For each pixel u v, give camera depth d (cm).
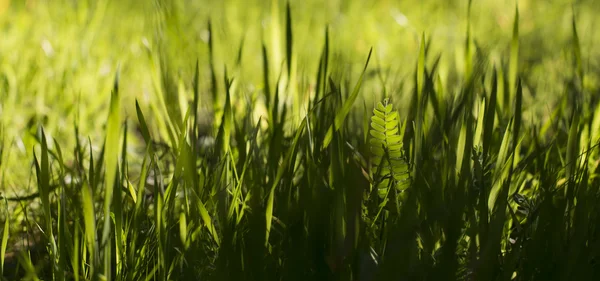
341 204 101
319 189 103
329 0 312
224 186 106
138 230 104
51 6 251
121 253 103
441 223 102
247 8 299
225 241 102
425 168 108
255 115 128
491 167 110
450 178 104
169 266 103
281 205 105
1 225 116
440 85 114
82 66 182
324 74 110
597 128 114
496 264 103
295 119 118
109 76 175
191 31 207
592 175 112
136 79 192
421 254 102
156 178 103
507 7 321
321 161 106
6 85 154
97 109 162
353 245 100
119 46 217
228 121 108
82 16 219
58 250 104
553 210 103
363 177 102
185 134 104
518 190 112
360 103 130
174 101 118
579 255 102
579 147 110
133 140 149
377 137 104
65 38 197
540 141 126
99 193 120
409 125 113
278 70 121
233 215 106
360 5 308
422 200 103
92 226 98
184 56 126
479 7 320
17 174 130
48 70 178
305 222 103
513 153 105
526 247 103
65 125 144
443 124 113
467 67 119
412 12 300
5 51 191
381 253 103
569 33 264
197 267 103
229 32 239
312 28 260
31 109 153
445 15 302
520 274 104
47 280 108
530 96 161
